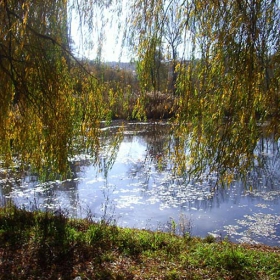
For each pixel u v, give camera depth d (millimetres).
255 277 4754
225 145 4152
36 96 5543
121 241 6039
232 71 4012
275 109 3855
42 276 4719
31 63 5379
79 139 6039
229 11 4016
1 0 4879
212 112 4277
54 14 5512
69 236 6035
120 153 16422
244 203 9734
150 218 8766
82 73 5945
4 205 8234
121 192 10906
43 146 5930
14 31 5176
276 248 6707
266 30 3875
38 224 6570
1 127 5559
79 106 5977
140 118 5199
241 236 7652
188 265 5148
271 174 9773
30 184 11555
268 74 3873
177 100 4727
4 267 4930
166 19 4691
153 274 4793
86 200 10133
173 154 4844
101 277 4703
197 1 4273
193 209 9383
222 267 5059
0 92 5344
